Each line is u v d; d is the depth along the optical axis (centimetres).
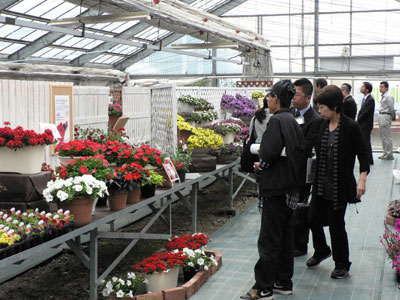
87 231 335
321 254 434
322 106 389
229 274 425
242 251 496
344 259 405
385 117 1109
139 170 391
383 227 560
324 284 394
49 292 402
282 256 369
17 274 436
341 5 1927
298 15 1967
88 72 1198
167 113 582
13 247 274
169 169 477
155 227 623
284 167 344
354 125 388
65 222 315
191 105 727
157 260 379
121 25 1767
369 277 407
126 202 400
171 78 2197
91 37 798
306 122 424
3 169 360
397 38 1891
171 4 812
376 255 462
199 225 632
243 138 722
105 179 358
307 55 1983
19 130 355
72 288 410
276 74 2012
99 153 420
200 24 911
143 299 353
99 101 788
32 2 1378
